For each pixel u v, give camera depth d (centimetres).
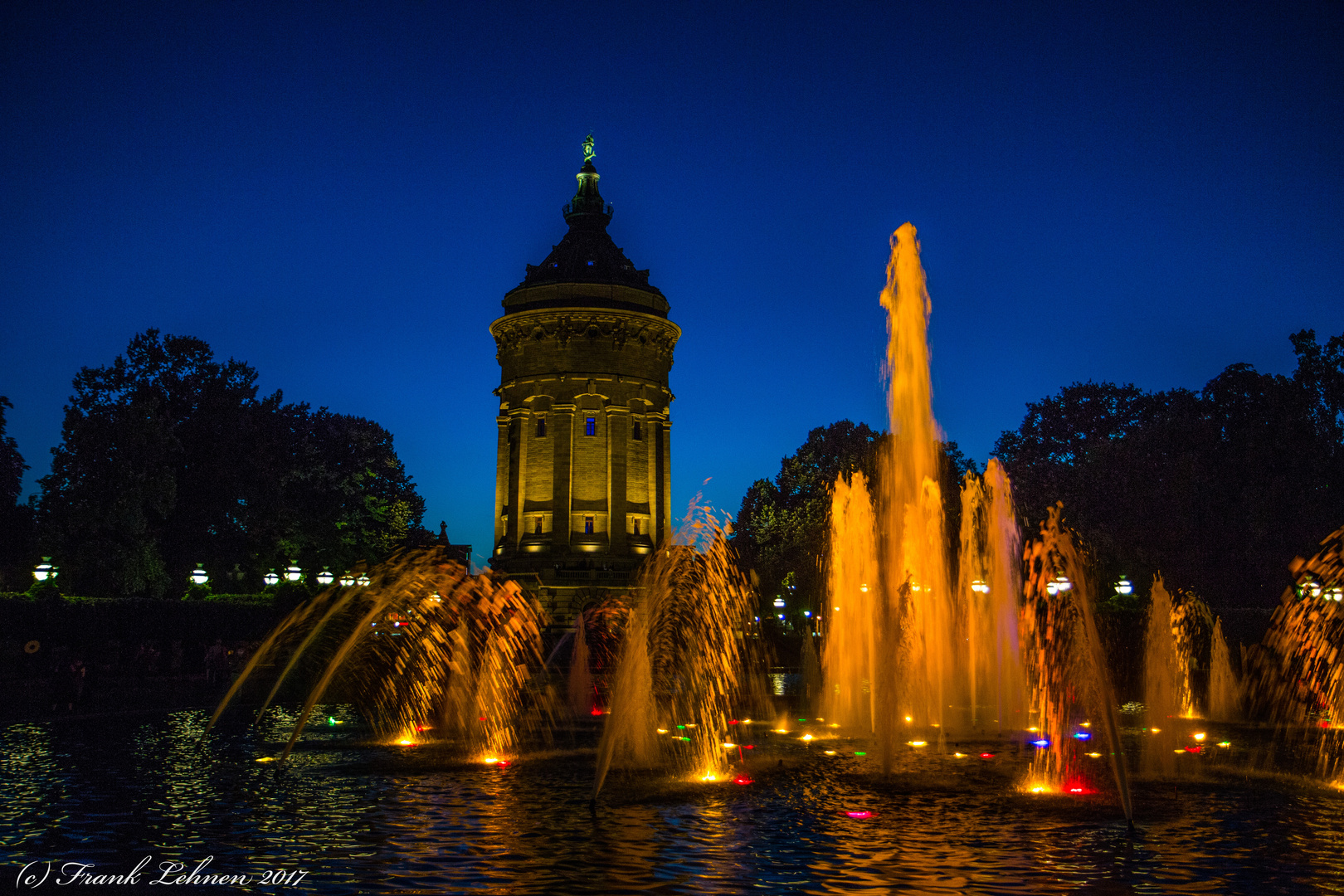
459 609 3459
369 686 3278
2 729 2622
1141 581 6269
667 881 1055
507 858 1158
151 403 5912
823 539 7406
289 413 7869
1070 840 1249
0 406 6244
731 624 3027
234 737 2467
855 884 1042
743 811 1453
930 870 1100
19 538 6519
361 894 1009
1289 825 1342
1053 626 2161
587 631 5806
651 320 7631
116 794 1597
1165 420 6875
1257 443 6369
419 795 1603
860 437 8469
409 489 9200
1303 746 2277
